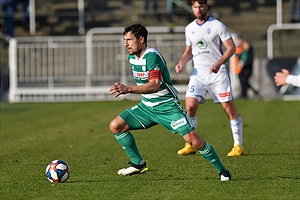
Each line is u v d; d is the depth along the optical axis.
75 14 92.75
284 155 33.75
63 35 89.69
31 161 32.56
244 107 63.19
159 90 26.20
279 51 78.75
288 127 46.66
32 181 26.83
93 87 75.25
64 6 94.06
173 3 90.56
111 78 75.00
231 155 34.03
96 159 33.03
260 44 76.62
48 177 26.20
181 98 73.56
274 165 30.44
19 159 33.28
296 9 90.69
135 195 23.56
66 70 75.56
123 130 27.14
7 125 49.75
